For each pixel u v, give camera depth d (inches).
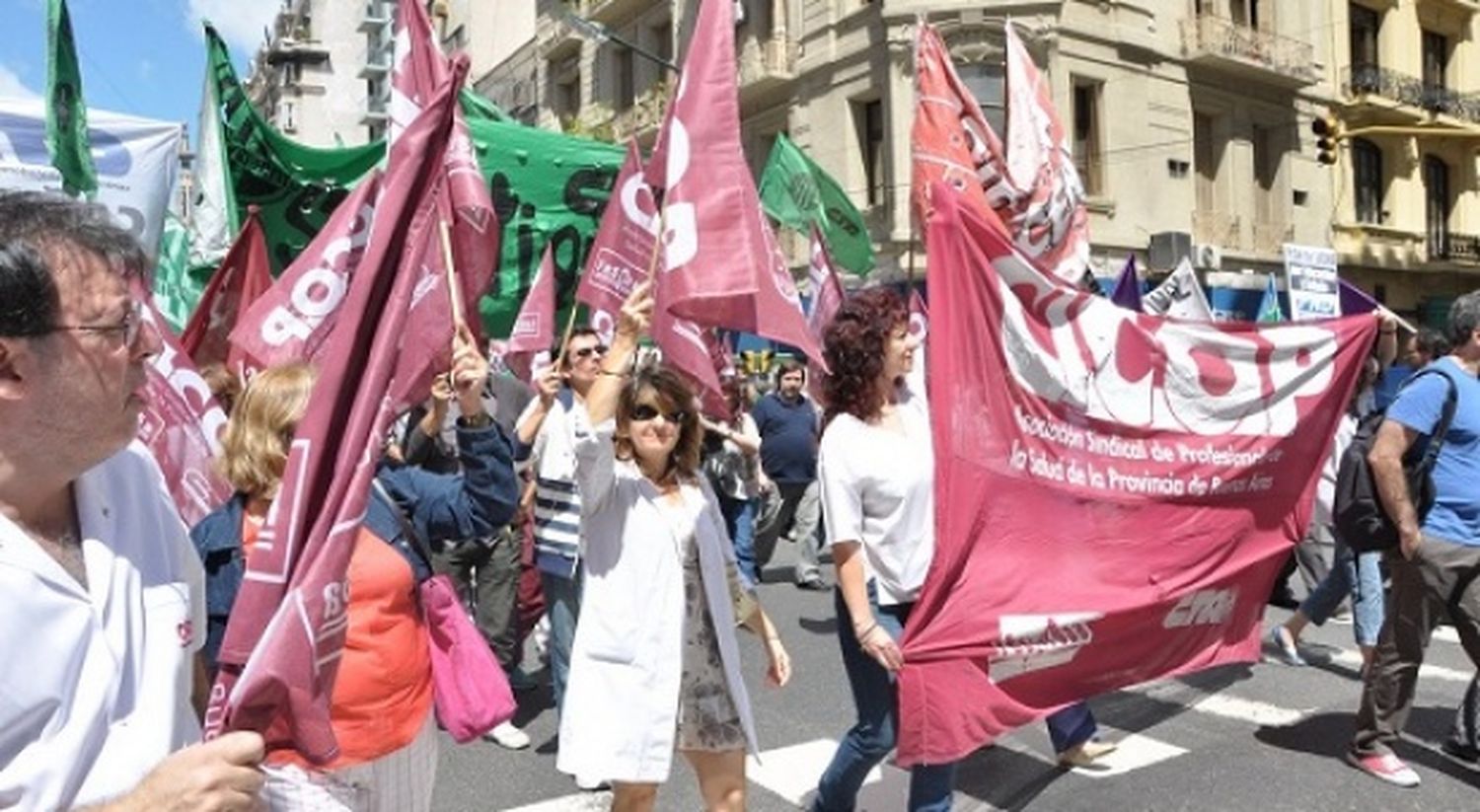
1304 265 405.1
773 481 379.6
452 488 120.9
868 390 154.8
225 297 228.7
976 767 206.7
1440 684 257.9
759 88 962.1
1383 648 192.9
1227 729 223.9
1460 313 183.9
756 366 717.3
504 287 303.0
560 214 307.1
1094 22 847.7
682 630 141.0
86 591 67.6
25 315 61.2
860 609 149.3
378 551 110.8
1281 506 206.1
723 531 153.4
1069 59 834.2
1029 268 175.2
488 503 119.1
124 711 68.2
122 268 65.9
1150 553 186.2
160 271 295.6
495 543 239.3
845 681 264.8
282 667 78.1
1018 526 168.9
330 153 299.3
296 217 298.4
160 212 272.1
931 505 157.3
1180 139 904.3
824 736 226.1
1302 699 244.2
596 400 137.2
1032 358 174.6
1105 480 182.4
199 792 62.0
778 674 159.5
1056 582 171.0
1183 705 241.0
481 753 221.3
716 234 154.1
